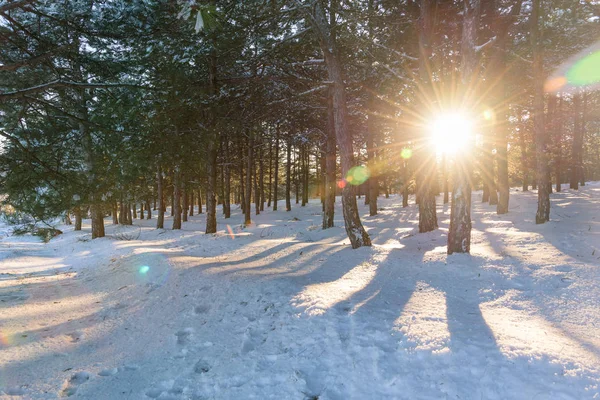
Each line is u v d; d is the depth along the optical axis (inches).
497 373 117.0
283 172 1860.2
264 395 121.4
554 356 124.1
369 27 469.1
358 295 212.7
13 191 247.4
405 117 629.6
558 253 284.5
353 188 395.2
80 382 143.1
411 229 573.9
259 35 482.9
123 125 270.8
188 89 341.4
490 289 217.0
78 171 276.8
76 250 644.7
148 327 203.6
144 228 930.7
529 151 836.0
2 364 154.8
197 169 346.9
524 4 548.7
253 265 338.6
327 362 136.7
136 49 332.5
